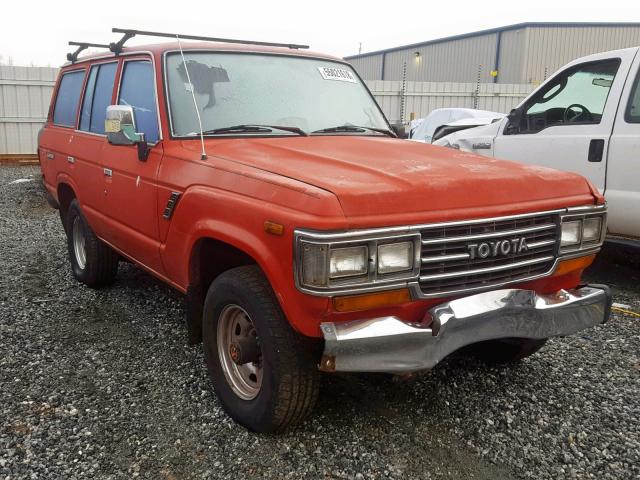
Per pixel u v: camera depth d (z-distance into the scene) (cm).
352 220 243
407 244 255
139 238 390
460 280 275
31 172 1378
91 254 503
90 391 344
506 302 285
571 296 314
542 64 2947
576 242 316
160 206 355
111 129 374
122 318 461
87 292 522
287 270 254
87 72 517
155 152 367
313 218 243
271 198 269
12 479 263
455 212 267
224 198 294
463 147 696
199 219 312
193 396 339
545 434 308
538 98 618
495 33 3075
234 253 316
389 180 271
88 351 399
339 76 448
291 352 271
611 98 540
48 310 475
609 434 309
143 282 552
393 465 279
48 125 604
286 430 301
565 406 336
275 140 360
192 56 394
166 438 297
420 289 261
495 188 288
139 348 405
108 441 294
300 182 267
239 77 398
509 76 3020
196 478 267
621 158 524
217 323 311
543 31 2906
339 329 250
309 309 249
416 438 301
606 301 324
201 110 373
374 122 438
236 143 351
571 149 566
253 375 305
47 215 916
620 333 449
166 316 466
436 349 263
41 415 316
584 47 2942
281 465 276
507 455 289
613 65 552
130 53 431
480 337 277
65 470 270
